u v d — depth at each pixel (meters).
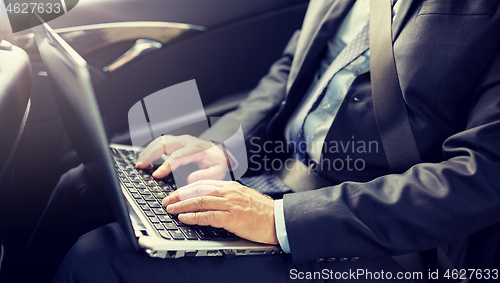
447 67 0.65
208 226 0.61
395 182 0.63
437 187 0.59
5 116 0.62
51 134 1.07
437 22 0.66
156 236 0.54
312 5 0.99
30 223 0.96
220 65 1.36
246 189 0.67
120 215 0.54
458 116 0.68
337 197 0.63
